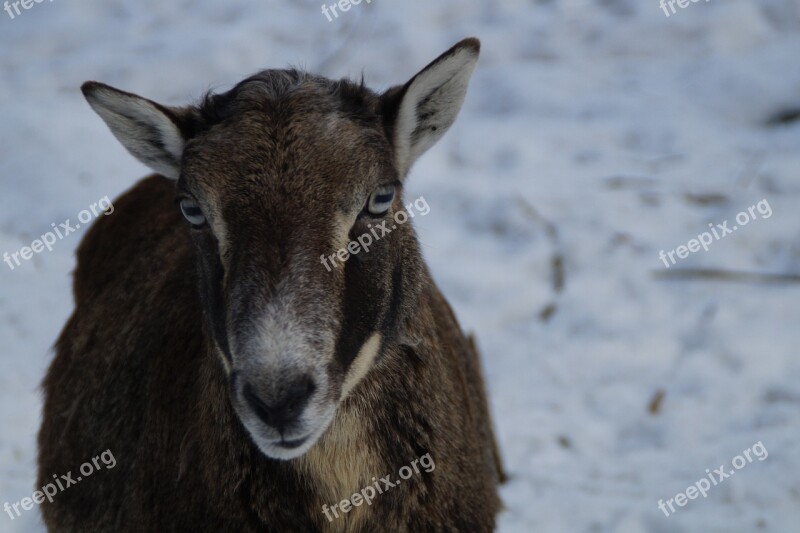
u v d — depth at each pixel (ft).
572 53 95.14
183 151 28.81
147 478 31.07
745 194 74.23
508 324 65.05
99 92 30.14
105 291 37.68
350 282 27.27
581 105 87.30
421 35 96.07
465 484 30.66
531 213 72.69
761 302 64.13
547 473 51.29
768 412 55.42
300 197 26.66
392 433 29.22
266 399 24.99
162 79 92.68
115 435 32.96
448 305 37.63
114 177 78.48
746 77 88.12
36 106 86.99
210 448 29.07
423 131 31.40
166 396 31.19
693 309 64.39
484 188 75.72
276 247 26.08
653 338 62.34
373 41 96.12
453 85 31.04
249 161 27.04
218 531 29.14
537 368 60.49
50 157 80.07
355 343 27.55
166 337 32.17
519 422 55.67
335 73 92.38
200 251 28.37
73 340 37.88
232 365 26.18
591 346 62.08
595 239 70.54
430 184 76.69
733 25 94.63
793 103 85.71
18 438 52.37
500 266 68.80
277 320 25.27
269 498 28.94
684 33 95.25
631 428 55.47
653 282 66.90
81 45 100.01
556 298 66.49
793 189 74.69
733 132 83.71
